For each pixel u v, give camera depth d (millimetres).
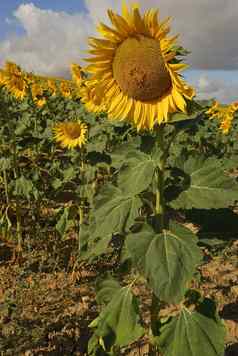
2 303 4836
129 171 2584
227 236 2705
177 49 2451
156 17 2383
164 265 2338
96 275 5777
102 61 2559
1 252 6520
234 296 5121
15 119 8602
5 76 7688
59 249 6488
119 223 2664
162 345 2674
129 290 2867
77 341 4391
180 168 2729
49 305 5004
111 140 6820
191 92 2432
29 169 8961
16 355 4102
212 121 15086
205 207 2561
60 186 7230
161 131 2635
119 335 2762
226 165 2871
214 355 2584
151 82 2453
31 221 7641
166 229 2537
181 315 2740
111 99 2617
